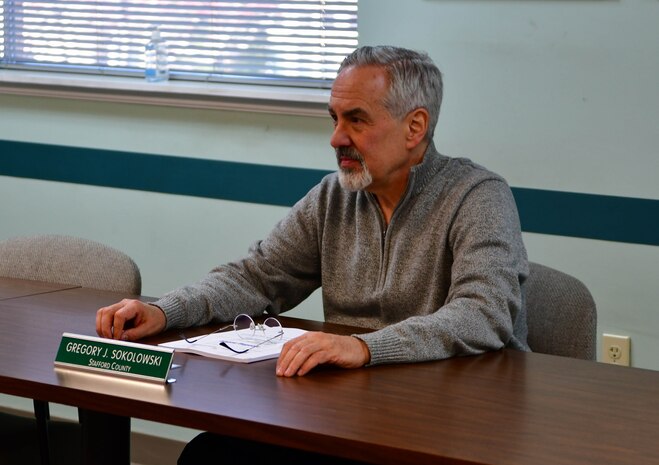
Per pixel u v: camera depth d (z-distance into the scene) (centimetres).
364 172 223
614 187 313
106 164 392
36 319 228
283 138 359
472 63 327
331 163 353
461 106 330
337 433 154
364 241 237
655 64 302
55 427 258
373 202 234
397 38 337
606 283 317
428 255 228
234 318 237
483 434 154
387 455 149
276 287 249
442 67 331
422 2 331
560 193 319
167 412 167
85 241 282
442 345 199
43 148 403
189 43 379
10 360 195
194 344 207
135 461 380
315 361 187
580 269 320
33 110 403
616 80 308
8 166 411
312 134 354
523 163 324
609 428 158
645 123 306
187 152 377
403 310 232
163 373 181
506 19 320
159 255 389
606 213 314
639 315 314
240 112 364
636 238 311
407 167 229
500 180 231
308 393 175
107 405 174
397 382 182
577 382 185
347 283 240
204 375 186
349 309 241
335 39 357
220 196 372
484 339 203
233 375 186
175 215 383
